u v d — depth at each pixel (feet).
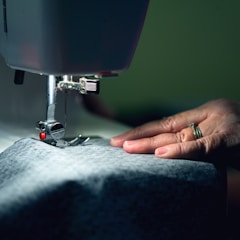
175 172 2.76
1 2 3.05
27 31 2.77
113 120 5.08
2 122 4.54
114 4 2.74
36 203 2.20
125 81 6.46
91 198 2.31
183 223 2.63
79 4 2.62
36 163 2.73
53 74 2.78
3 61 5.26
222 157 3.22
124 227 2.37
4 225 2.08
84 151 3.15
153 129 3.58
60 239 2.24
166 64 6.61
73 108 5.36
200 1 6.37
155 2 6.32
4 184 2.55
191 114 3.76
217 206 2.79
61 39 2.65
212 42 6.52
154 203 2.51
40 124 3.29
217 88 6.56
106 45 2.80
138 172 2.60
